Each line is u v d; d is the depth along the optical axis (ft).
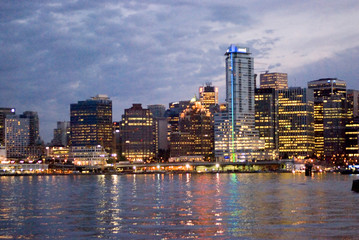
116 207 642.22
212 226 485.97
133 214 572.10
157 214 569.64
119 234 453.99
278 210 592.19
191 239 430.61
